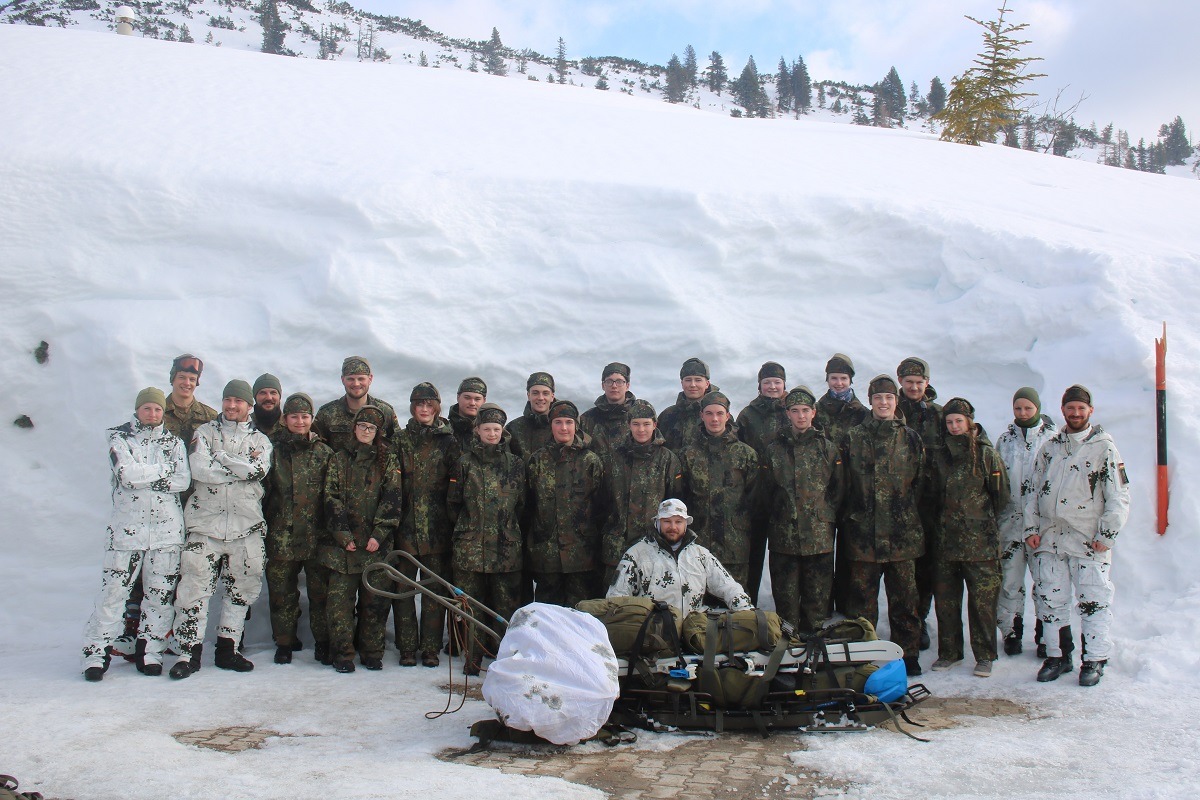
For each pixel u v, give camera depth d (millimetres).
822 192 9086
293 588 6082
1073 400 5531
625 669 4723
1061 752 4125
